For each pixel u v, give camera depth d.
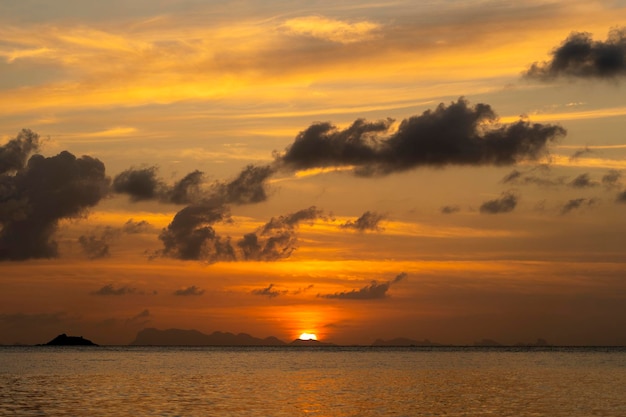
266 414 80.12
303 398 98.06
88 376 147.62
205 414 79.31
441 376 149.62
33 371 168.75
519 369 181.75
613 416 78.81
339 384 125.44
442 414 80.94
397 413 81.88
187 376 148.75
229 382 130.12
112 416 77.19
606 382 129.38
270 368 189.00
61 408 84.50
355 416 79.19
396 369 183.62
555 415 79.81
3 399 95.25
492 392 108.50
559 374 156.62
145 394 103.31
